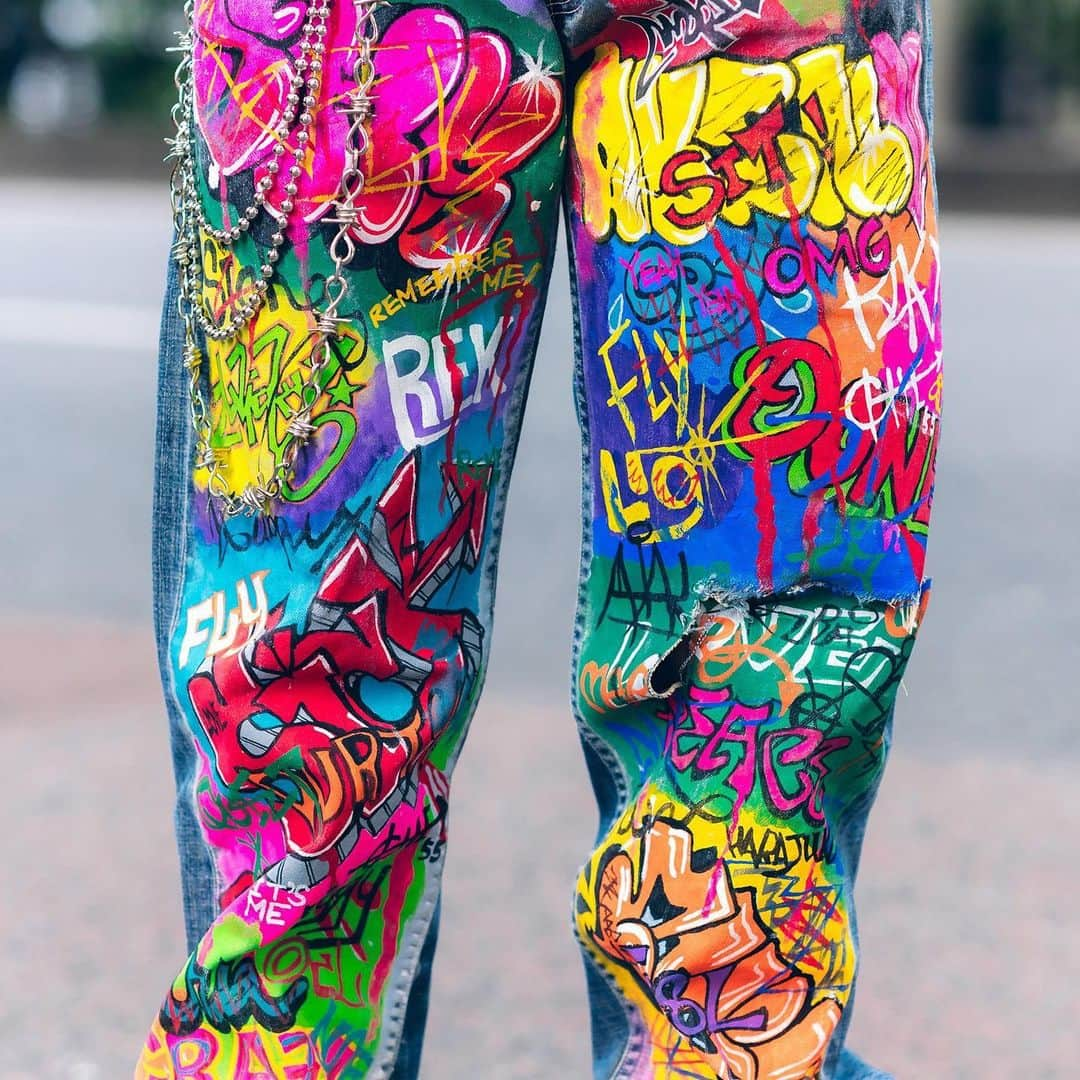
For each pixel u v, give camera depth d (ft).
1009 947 5.84
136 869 6.47
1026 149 47.65
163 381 3.48
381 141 2.88
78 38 63.52
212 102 3.02
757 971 3.14
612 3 2.83
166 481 3.51
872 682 3.02
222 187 3.04
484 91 2.88
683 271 2.90
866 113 2.83
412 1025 3.60
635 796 3.28
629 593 3.17
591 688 3.26
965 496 12.81
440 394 3.05
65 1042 5.10
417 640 3.19
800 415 2.91
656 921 3.17
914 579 3.04
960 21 53.78
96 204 37.27
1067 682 8.91
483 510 3.22
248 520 3.18
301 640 3.09
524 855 6.61
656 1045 3.28
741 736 3.06
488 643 3.33
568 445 14.06
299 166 2.91
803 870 3.11
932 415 3.02
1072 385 17.07
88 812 7.01
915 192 2.93
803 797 3.06
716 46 2.80
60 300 21.80
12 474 13.66
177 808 3.56
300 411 3.04
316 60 2.87
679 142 2.86
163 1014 3.31
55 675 8.90
